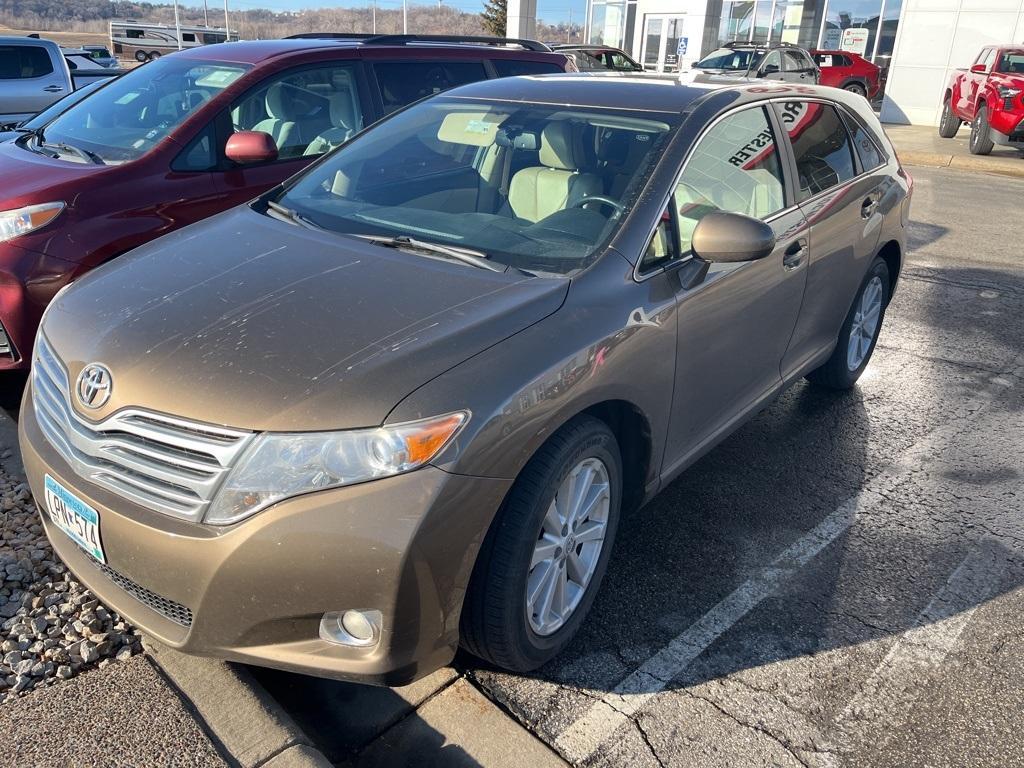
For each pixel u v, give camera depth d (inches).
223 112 193.0
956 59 787.4
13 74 448.1
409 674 89.1
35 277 163.3
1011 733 100.0
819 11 884.6
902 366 216.7
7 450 145.8
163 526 85.7
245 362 89.4
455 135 140.3
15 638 103.9
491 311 97.7
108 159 184.5
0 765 86.3
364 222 126.1
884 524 143.7
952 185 498.3
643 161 122.3
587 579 110.1
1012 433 180.1
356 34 255.9
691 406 124.8
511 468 89.4
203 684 97.8
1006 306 268.5
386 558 82.0
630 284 109.3
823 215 155.3
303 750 89.4
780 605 121.6
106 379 92.0
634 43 1031.6
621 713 101.0
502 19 1859.0
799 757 95.6
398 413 84.0
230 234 124.0
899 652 112.9
